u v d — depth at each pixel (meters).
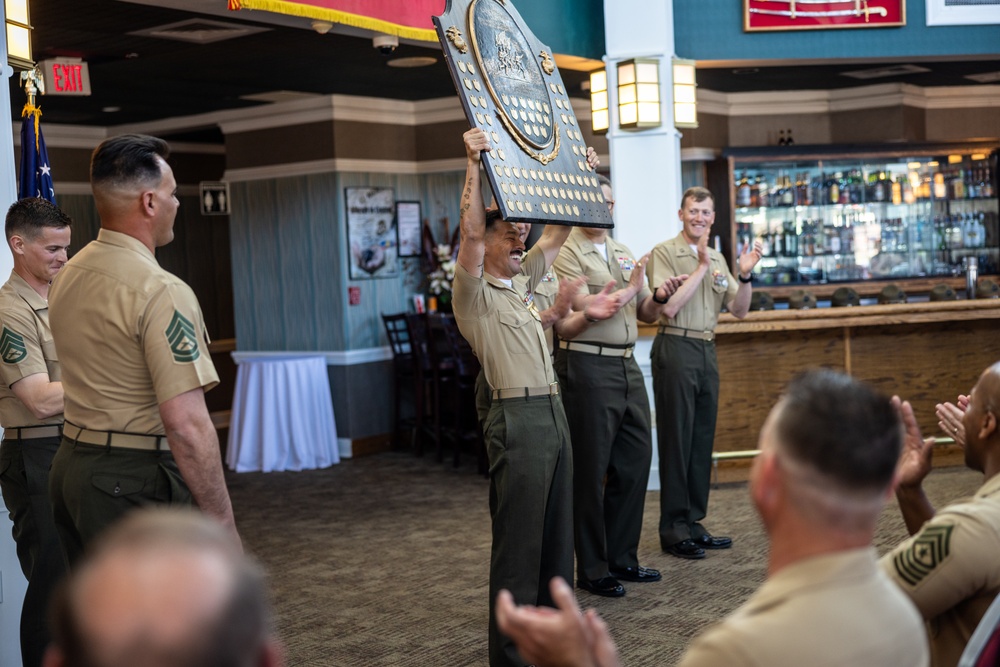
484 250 3.28
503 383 3.34
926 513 2.06
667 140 6.32
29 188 4.04
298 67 6.93
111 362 2.37
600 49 6.52
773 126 9.62
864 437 1.21
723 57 6.66
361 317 8.53
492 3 3.37
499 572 3.34
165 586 0.74
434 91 8.28
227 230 10.58
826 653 1.17
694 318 4.86
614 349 4.32
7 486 3.18
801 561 1.24
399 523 6.01
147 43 6.02
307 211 8.50
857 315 6.55
